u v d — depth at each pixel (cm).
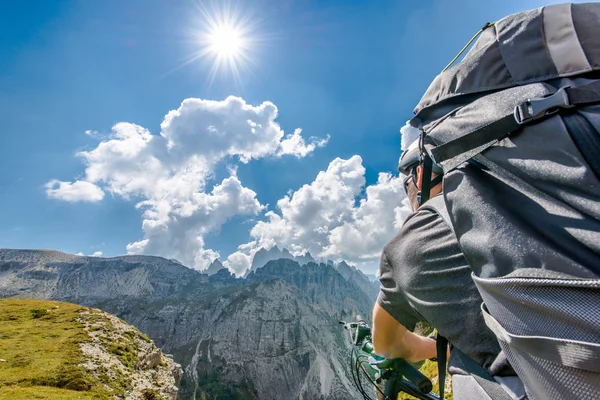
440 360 188
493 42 154
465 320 143
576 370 90
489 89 149
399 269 179
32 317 5231
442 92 174
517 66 142
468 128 146
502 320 116
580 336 90
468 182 141
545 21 142
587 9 138
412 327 187
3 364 3094
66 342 3944
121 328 4972
